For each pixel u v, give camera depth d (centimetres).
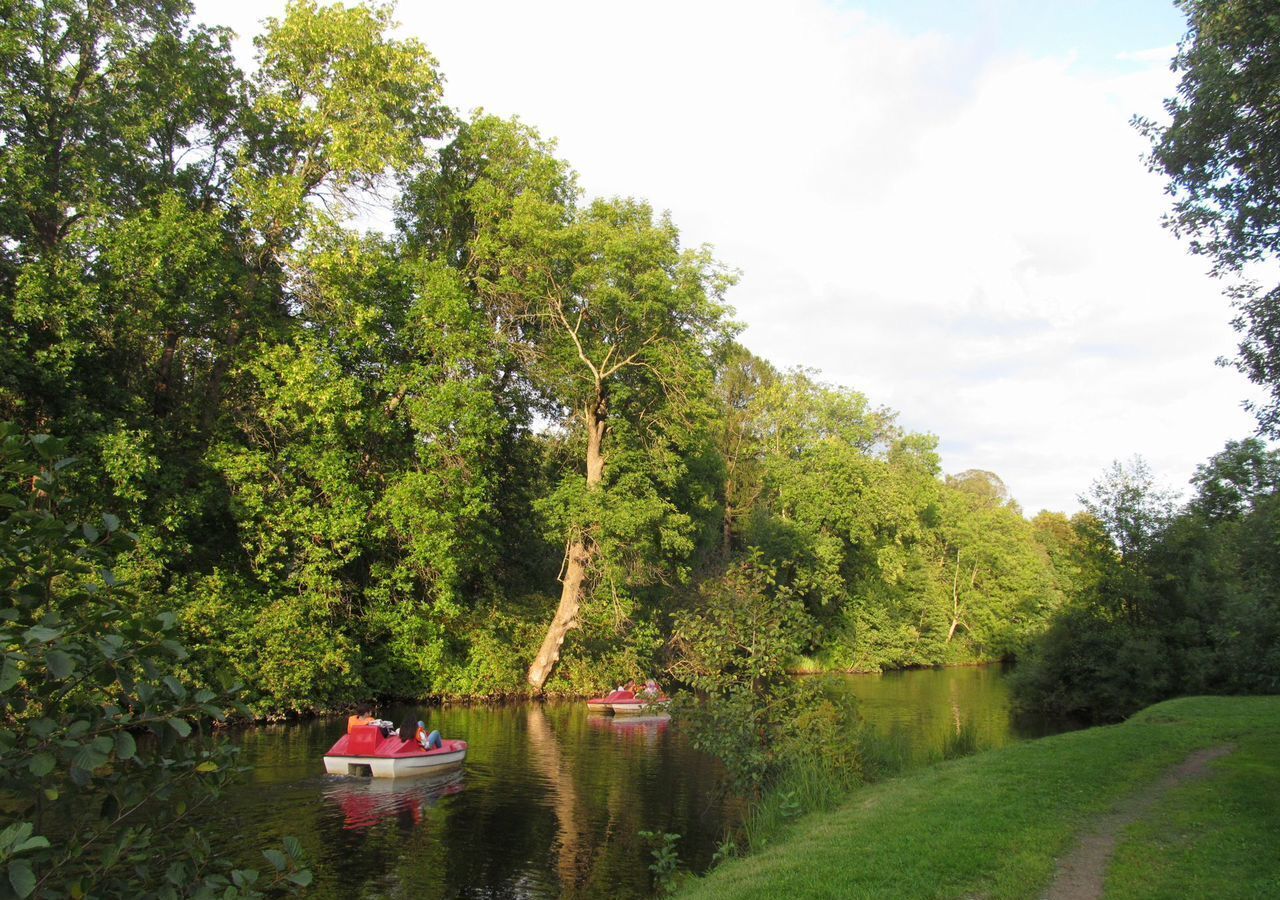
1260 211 1142
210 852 459
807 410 5450
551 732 2436
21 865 327
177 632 454
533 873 1164
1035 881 830
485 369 3028
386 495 2797
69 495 452
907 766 1755
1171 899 768
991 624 6206
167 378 2709
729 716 1553
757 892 823
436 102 3091
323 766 1817
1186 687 2927
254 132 2836
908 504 5553
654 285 2973
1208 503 2489
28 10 2248
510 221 2995
